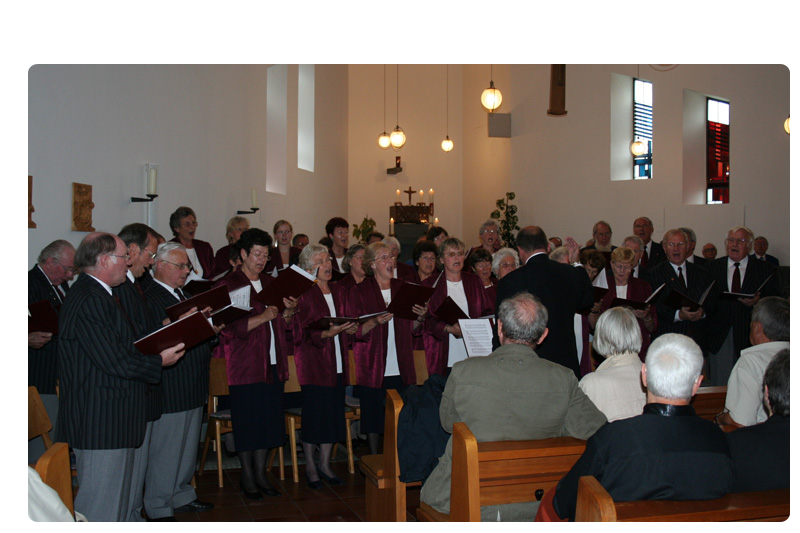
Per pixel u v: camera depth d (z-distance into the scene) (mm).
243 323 4176
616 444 2098
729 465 2062
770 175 10102
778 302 3189
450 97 16703
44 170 5410
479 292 5086
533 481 2625
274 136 10914
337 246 7059
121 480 3045
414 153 16406
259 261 4473
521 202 14453
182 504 4105
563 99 10289
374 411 4797
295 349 4566
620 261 5320
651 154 12320
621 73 12594
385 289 4930
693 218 11344
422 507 3010
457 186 16734
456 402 2723
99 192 6164
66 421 2969
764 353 3064
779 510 1966
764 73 10180
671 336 2254
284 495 4461
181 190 7609
